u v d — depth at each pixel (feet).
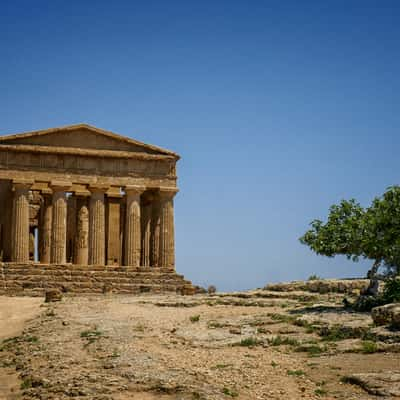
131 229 249.14
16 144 240.32
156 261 259.19
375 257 132.77
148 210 273.13
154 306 159.12
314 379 79.41
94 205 248.11
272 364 87.86
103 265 240.53
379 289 160.56
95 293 219.20
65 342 111.04
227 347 102.12
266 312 138.21
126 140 251.19
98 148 248.93
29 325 141.08
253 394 73.36
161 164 255.50
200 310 148.15
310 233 137.08
